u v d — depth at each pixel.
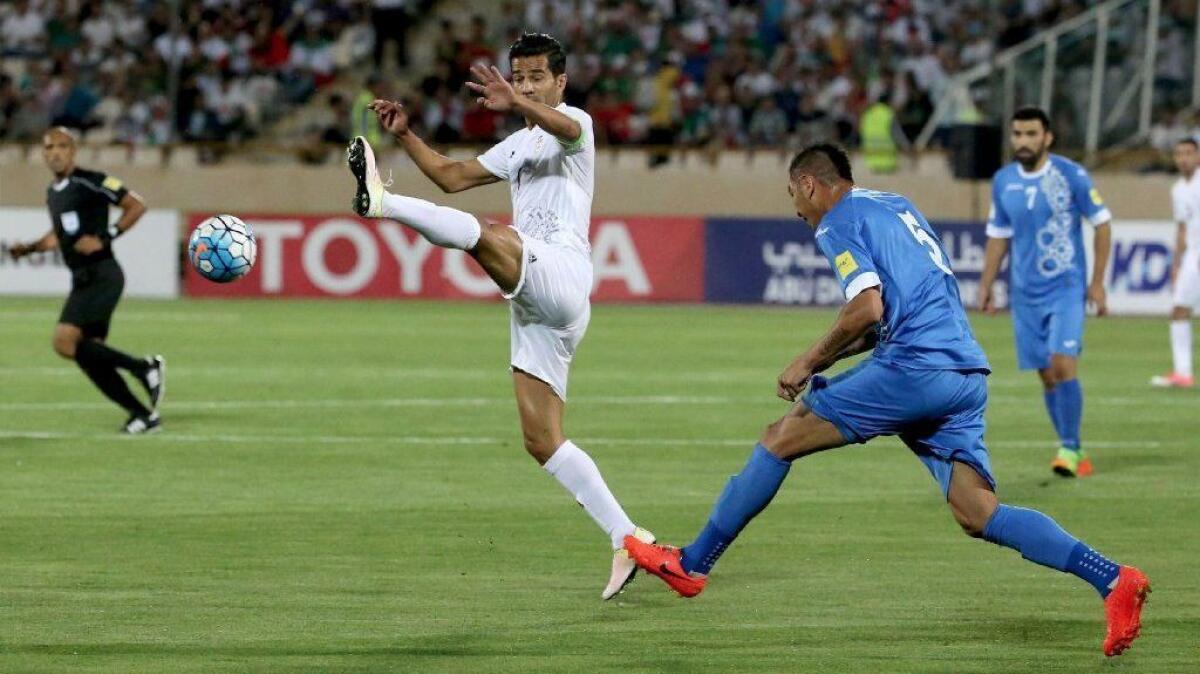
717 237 82.06
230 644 21.39
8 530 29.00
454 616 23.09
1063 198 36.19
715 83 95.94
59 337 40.34
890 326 22.08
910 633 22.39
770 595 24.66
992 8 96.44
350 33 100.75
